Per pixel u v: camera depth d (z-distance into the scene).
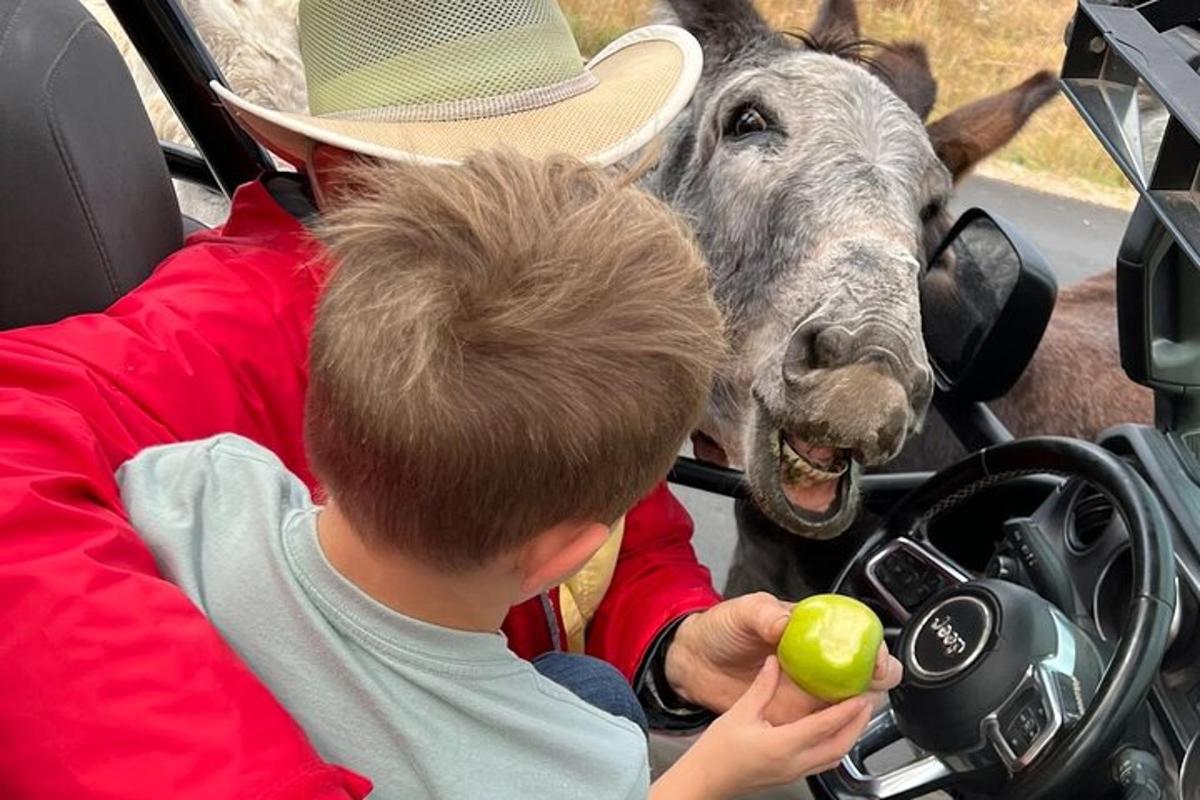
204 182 2.38
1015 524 1.97
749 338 2.12
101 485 1.00
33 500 0.90
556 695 0.91
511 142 1.34
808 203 2.06
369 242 0.85
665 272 0.85
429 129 1.34
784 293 2.03
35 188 1.37
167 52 2.03
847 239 1.99
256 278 1.39
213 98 2.06
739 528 2.51
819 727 1.10
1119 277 1.86
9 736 0.82
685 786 1.11
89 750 0.81
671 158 2.47
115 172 1.48
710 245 2.22
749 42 2.37
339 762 0.84
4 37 1.35
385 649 0.85
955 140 2.35
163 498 0.98
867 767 2.16
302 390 1.38
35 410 1.02
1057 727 1.52
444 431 0.78
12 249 1.40
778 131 2.17
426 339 0.79
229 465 0.99
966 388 2.31
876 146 2.11
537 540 0.85
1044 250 2.43
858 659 1.10
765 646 1.45
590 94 1.46
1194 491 1.81
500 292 0.80
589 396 0.80
